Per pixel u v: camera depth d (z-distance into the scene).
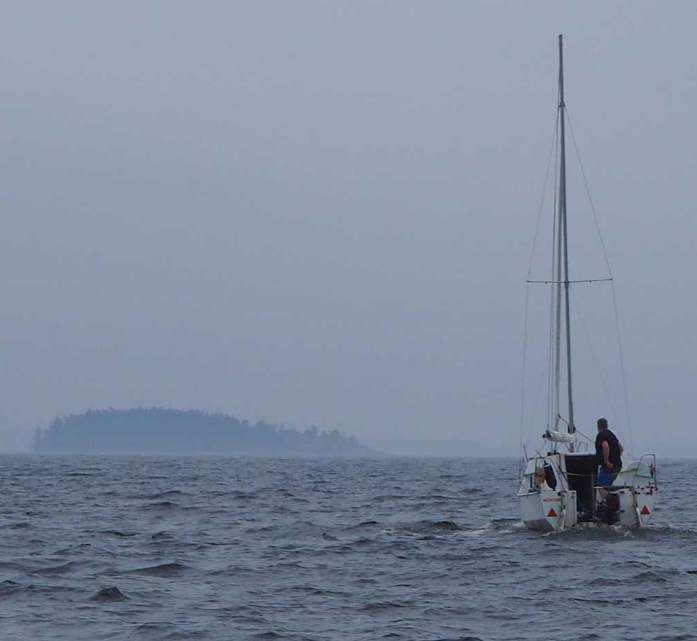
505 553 90.50
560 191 109.88
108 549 93.12
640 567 81.75
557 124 110.81
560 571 80.62
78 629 60.22
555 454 100.19
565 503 98.62
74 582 75.44
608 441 98.69
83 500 155.50
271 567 83.25
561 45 111.00
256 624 61.78
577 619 63.28
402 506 146.62
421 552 91.88
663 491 190.00
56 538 101.19
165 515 128.25
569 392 106.44
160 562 85.50
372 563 85.50
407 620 63.16
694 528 110.31
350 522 120.62
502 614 64.81
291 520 122.25
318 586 74.56
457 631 60.06
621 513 97.81
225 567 83.12
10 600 68.69
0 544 96.31
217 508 139.38
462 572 80.56
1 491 180.50
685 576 77.94
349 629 60.62
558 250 108.94
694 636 58.47
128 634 58.97
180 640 57.88
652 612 65.25
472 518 126.75
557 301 107.94
